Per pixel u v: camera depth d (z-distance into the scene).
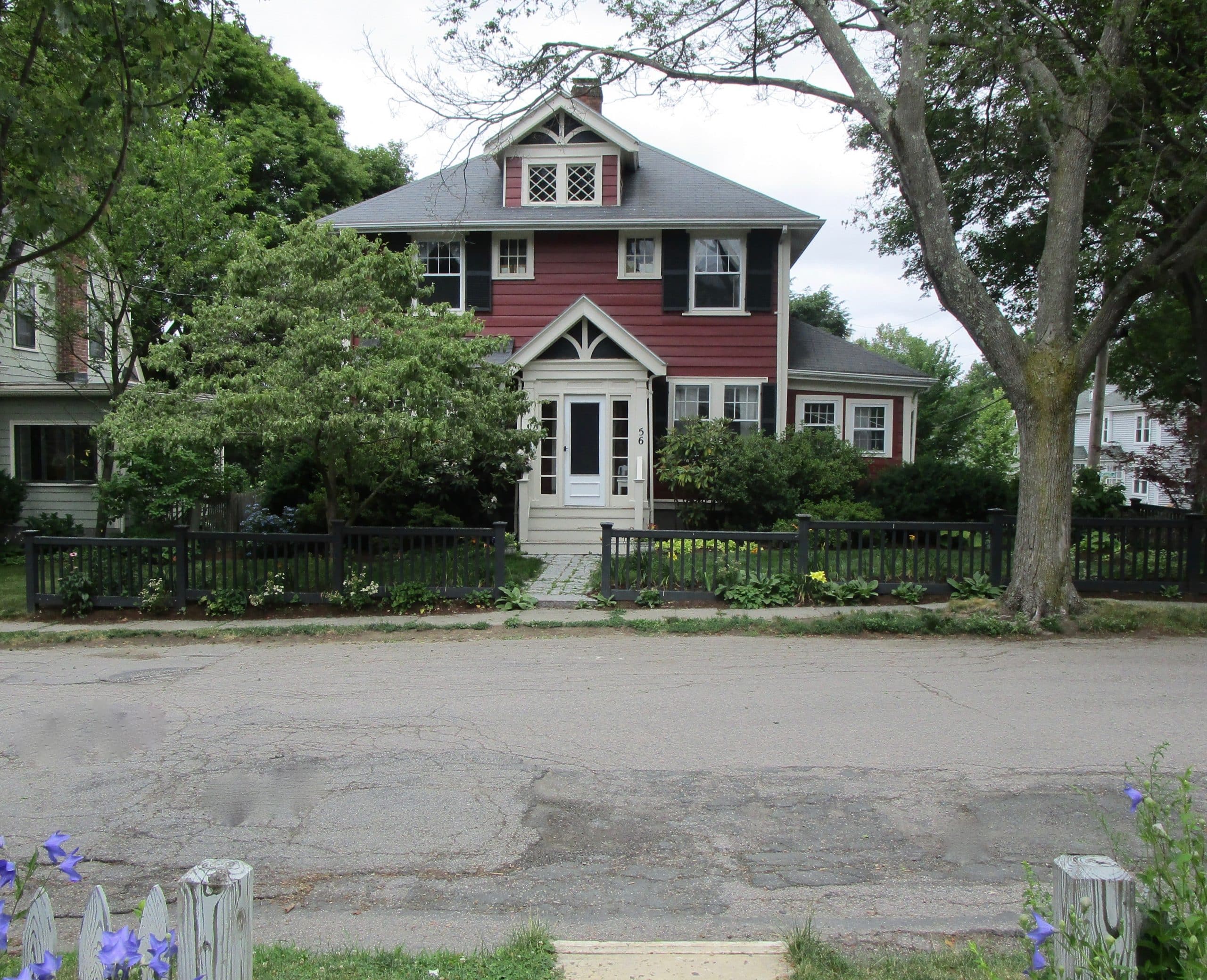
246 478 18.20
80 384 19.69
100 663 9.85
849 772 6.05
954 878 4.61
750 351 19.78
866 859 4.82
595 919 4.24
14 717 7.56
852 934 4.07
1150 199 11.48
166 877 4.71
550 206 20.34
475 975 3.54
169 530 17.39
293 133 28.78
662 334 19.91
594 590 12.88
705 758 6.36
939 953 3.81
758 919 4.22
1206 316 15.42
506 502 17.80
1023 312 19.86
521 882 4.62
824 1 11.80
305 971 3.57
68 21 5.55
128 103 6.00
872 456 21.28
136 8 5.73
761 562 12.88
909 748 6.50
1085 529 12.69
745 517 17.61
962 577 12.48
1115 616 10.90
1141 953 2.56
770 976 3.56
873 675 8.68
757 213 19.59
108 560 12.65
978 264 18.72
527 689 8.34
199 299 17.14
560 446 17.78
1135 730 6.80
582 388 17.77
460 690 8.33
